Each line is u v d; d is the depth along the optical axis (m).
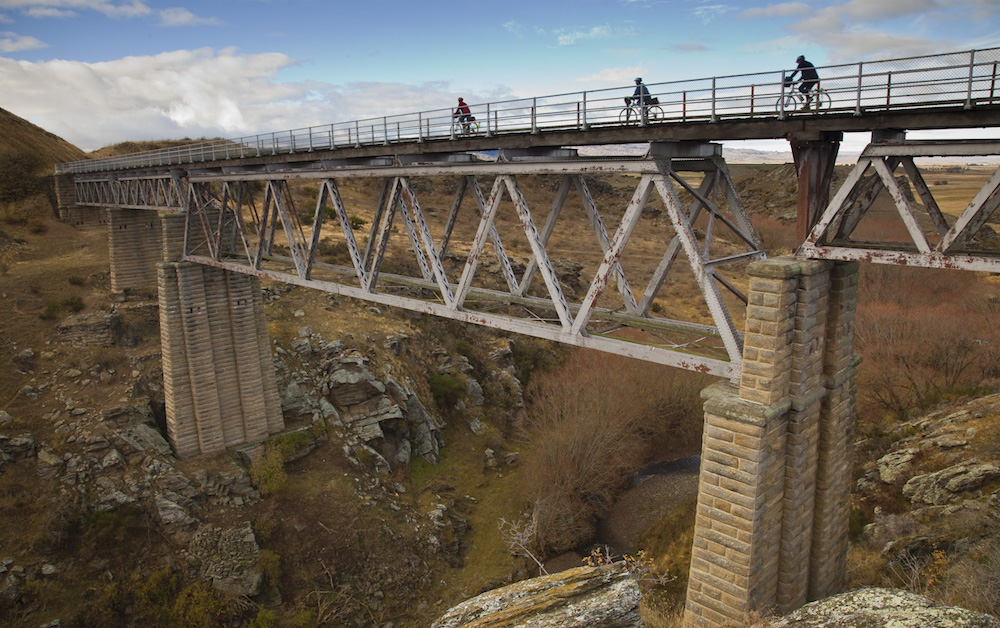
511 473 37.03
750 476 12.16
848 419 14.55
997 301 46.44
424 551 30.34
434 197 74.75
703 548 13.21
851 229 12.97
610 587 6.51
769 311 11.85
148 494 29.64
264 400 33.88
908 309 45.41
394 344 40.84
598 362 41.19
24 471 29.25
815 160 11.93
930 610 7.50
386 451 35.53
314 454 33.81
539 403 41.88
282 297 43.12
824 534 14.23
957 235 10.27
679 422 39.56
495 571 29.80
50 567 26.53
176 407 31.61
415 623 27.31
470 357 46.00
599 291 13.80
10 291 39.22
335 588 28.34
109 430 31.16
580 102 14.26
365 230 60.22
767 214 75.44
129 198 39.41
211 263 29.56
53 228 53.69
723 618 12.99
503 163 15.46
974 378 33.56
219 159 28.12
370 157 20.89
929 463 23.94
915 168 11.51
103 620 26.09
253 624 26.64
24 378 33.28
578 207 75.19
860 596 8.30
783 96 11.60
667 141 12.89
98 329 35.78
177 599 26.89
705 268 12.43
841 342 13.66
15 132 74.31
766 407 11.98
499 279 51.88
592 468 33.34
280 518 30.12
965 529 18.75
